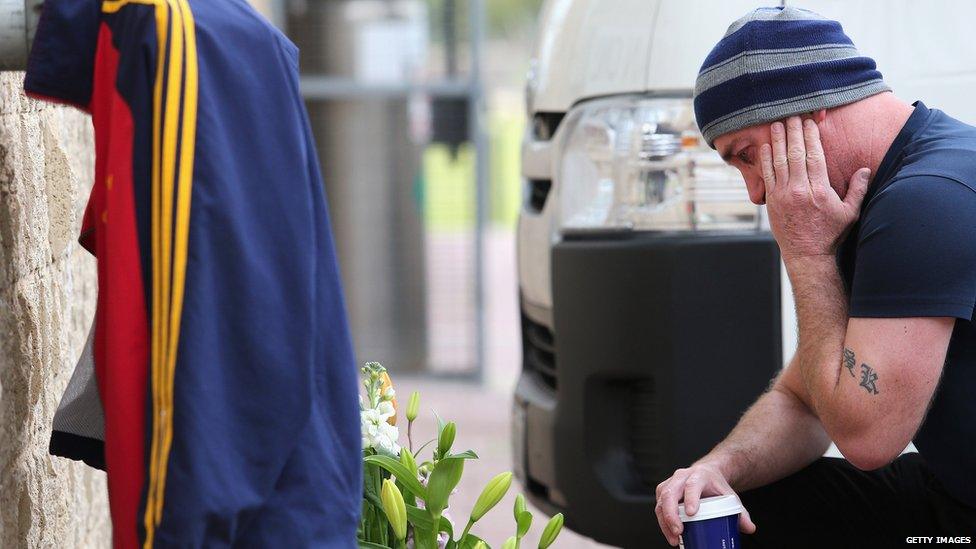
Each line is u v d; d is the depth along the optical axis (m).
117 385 3.24
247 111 3.32
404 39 15.28
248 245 3.25
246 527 3.30
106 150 3.39
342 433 3.50
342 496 3.45
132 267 3.23
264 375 3.25
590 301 6.33
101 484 6.23
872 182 4.48
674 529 4.66
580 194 6.66
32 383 4.57
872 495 5.10
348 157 15.18
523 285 7.48
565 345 6.46
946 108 6.21
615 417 6.33
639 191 6.41
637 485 6.29
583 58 6.86
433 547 4.27
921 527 5.00
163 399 3.16
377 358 15.51
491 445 12.43
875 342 4.21
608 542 6.43
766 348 6.08
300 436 3.35
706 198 6.28
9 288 4.27
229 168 3.24
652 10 6.56
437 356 15.76
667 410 6.12
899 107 4.52
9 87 4.33
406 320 15.48
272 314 3.27
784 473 5.16
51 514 4.91
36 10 3.71
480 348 15.46
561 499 6.60
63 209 5.24
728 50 4.53
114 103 3.27
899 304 4.16
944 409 4.39
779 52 4.44
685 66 6.39
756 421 5.18
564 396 6.50
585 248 6.34
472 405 14.37
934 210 4.12
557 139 6.87
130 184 3.22
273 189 3.34
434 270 15.66
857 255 4.34
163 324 3.17
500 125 45.38
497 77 51.84
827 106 4.43
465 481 11.05
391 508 4.08
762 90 4.46
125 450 3.24
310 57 15.13
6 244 4.24
